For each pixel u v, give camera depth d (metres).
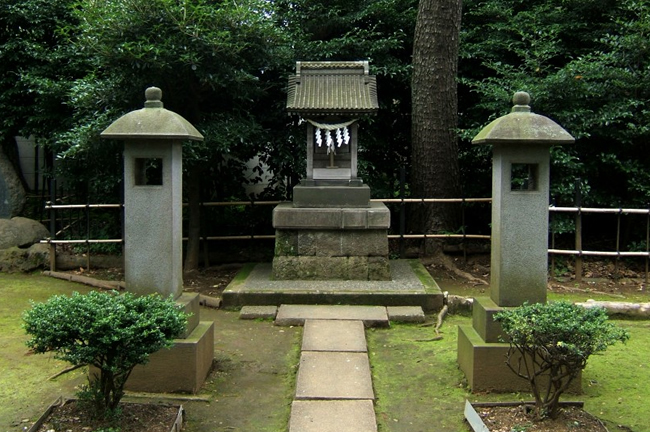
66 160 8.06
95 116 6.96
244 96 7.12
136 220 4.02
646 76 7.30
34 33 8.58
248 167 9.44
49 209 7.91
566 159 7.10
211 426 3.54
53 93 8.11
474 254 8.47
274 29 6.87
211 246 8.64
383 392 4.07
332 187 6.70
